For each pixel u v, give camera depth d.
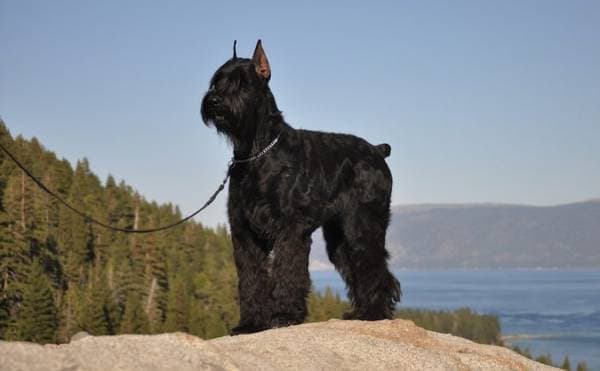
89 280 69.81
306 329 6.56
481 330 100.31
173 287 68.25
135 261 76.62
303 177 8.92
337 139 9.85
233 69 8.80
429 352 6.52
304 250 8.69
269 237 8.67
